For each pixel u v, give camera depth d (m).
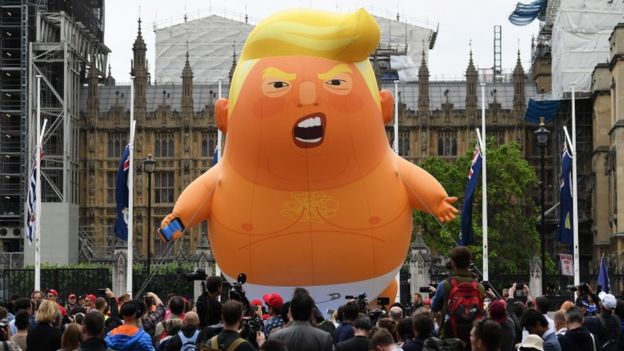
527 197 95.88
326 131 24.22
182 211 26.41
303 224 24.88
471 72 118.00
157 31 134.50
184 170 116.31
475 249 81.50
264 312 24.55
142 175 116.31
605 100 97.62
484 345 12.04
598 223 97.00
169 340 16.89
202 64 133.88
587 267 103.50
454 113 117.25
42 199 109.44
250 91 24.67
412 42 142.00
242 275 18.67
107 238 115.62
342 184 24.84
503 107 119.88
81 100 118.31
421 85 118.00
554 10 111.31
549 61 118.44
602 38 101.75
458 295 15.56
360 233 25.08
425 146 116.69
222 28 134.00
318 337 14.12
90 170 115.75
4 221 104.19
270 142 24.36
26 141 102.94
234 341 13.47
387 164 25.77
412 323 14.78
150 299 23.00
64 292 64.00
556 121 107.12
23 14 105.06
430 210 26.53
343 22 24.59
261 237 25.08
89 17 116.88
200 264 74.00
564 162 52.00
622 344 19.31
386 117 26.34
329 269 25.22
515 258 85.88
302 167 24.53
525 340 14.98
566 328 17.67
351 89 24.50
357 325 14.95
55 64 110.00
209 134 117.06
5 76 107.75
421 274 66.50
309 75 24.31
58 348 15.91
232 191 25.45
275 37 24.92
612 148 90.12
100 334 14.02
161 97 121.12
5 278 63.34
